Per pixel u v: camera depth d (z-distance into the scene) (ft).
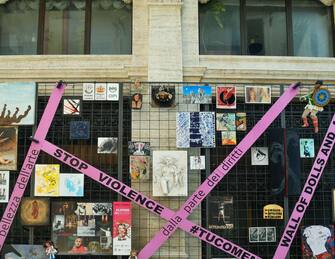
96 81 33.78
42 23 35.78
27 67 34.12
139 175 31.14
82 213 30.83
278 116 33.24
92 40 35.78
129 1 35.70
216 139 32.76
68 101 31.71
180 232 31.30
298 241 32.04
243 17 36.22
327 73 34.24
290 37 36.09
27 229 31.76
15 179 32.35
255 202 32.68
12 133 31.58
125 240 30.12
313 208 32.60
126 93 33.42
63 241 30.60
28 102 31.76
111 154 32.68
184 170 31.22
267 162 32.01
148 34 33.99
